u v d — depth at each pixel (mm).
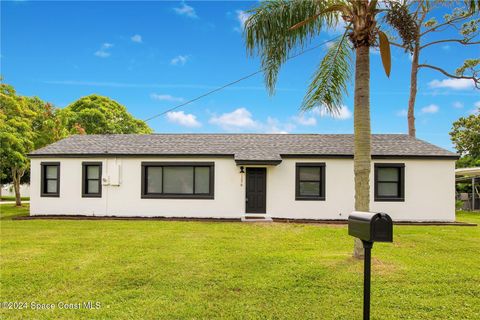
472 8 6859
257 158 13203
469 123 27516
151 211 14086
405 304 4410
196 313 4117
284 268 6047
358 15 6492
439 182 13289
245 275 5648
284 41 6922
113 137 16391
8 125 16906
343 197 13531
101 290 4938
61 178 14406
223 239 9055
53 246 8031
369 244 3410
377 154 13242
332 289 4973
